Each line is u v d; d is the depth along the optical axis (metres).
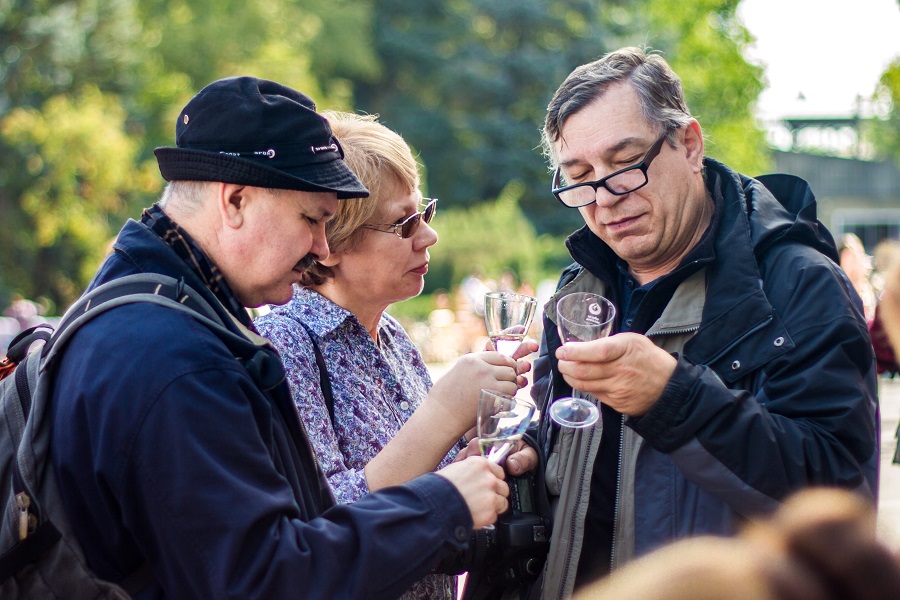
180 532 1.52
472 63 38.66
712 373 1.87
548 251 31.14
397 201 2.27
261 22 30.00
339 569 1.56
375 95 39.84
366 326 2.39
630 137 2.10
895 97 25.75
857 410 1.90
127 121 24.38
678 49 32.47
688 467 1.85
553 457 2.27
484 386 2.08
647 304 2.17
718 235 2.15
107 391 1.57
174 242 1.76
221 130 1.72
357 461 2.16
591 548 2.20
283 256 1.76
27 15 20.58
